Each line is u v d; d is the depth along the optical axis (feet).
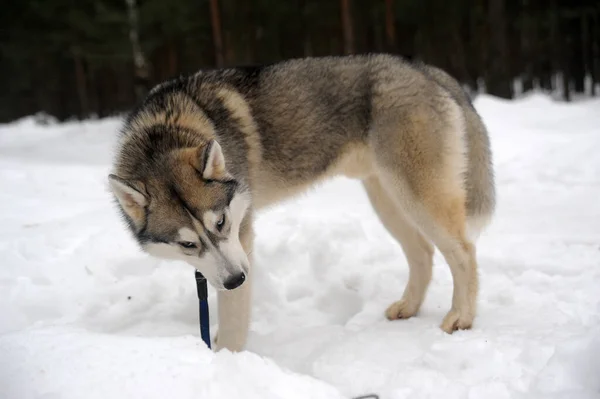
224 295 11.07
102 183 25.89
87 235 17.30
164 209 10.05
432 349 10.19
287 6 64.64
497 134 28.81
